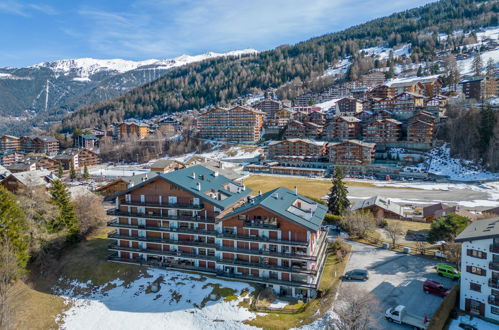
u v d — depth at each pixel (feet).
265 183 508.53
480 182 451.53
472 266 150.20
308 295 175.83
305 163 637.30
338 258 211.82
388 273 191.93
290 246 180.04
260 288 182.19
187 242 204.74
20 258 192.13
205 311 166.50
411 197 400.88
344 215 275.80
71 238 239.30
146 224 216.54
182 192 206.59
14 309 166.61
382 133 631.15
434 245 229.45
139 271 205.05
